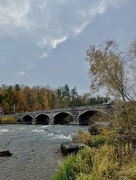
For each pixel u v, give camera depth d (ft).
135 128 50.01
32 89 508.12
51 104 426.10
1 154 60.75
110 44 64.23
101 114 63.67
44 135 116.37
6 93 414.41
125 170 29.30
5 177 41.60
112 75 58.54
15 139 98.27
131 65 59.52
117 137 49.52
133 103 53.36
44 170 46.01
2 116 317.83
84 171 31.30
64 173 28.96
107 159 32.91
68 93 497.46
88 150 39.70
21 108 412.77
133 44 60.64
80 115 232.32
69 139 97.91
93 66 63.21
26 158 57.57
